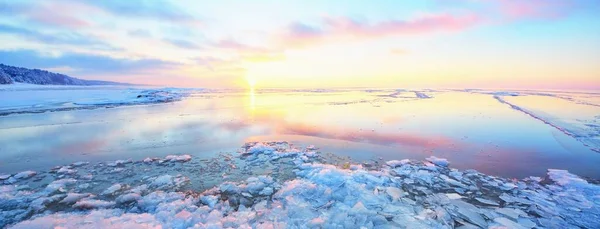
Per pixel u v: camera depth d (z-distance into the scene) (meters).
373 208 4.89
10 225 4.28
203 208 4.84
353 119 14.66
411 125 12.74
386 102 26.92
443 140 9.84
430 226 4.27
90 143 9.20
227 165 7.23
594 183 6.10
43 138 9.86
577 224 4.31
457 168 7.07
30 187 5.73
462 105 23.12
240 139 9.98
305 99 31.89
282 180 6.30
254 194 5.54
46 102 22.34
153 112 17.73
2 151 8.21
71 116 15.52
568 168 6.98
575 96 37.69
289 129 11.81
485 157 7.91
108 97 29.53
